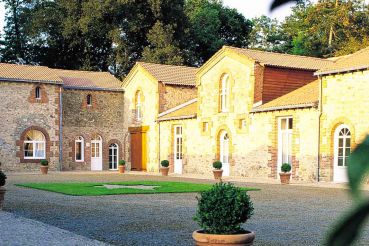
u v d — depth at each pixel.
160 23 53.97
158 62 52.88
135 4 54.81
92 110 45.41
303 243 10.24
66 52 58.72
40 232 11.43
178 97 43.12
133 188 23.75
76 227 12.36
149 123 43.31
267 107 31.88
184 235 11.19
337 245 0.93
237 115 34.66
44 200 18.50
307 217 14.23
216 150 36.34
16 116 40.69
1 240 10.38
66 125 44.12
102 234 11.34
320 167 28.59
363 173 0.93
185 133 39.44
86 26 53.16
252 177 33.31
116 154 46.69
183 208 16.31
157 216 14.40
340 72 27.41
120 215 14.58
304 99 30.25
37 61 60.09
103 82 46.97
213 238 7.51
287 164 28.06
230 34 67.12
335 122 27.75
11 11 60.59
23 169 40.84
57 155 42.41
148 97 43.53
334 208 16.36
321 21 56.47
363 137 0.97
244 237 7.52
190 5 67.56
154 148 42.66
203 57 63.16
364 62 26.38
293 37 65.56
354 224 0.93
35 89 41.53
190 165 38.84
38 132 41.75
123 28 55.53
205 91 37.59
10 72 41.16
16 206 16.62
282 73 34.25
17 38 59.75
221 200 7.77
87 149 45.00
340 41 56.31
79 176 34.81
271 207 16.62
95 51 58.84
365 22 53.25
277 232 11.66
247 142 33.81
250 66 33.56
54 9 56.81
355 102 26.78
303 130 29.73
